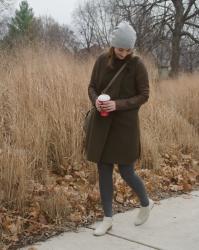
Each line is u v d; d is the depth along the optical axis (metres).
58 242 4.10
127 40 3.98
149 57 10.90
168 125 8.09
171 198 5.67
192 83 11.06
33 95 6.32
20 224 4.27
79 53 9.20
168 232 4.46
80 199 5.00
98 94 4.23
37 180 5.23
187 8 31.23
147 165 6.72
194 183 6.51
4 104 6.08
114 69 4.15
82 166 5.98
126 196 5.36
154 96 8.75
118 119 4.15
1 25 20.34
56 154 5.93
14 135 5.50
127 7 28.56
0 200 4.52
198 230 4.55
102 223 4.32
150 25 28.50
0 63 7.38
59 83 6.73
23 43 8.43
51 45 8.79
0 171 4.64
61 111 6.21
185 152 7.98
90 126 4.21
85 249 3.98
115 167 6.05
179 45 30.62
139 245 4.12
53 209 4.54
